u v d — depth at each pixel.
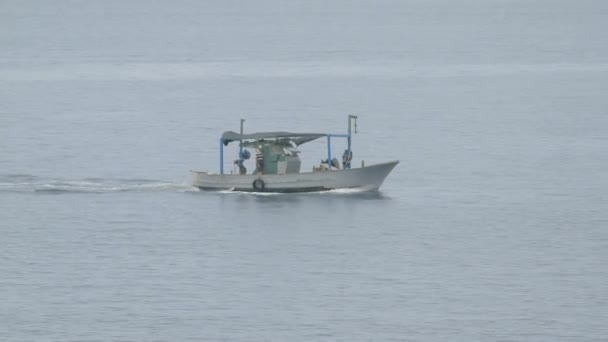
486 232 182.12
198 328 142.38
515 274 161.62
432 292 154.75
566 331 141.50
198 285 157.75
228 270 163.88
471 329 142.12
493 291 155.00
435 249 173.25
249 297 153.00
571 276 160.62
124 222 188.00
